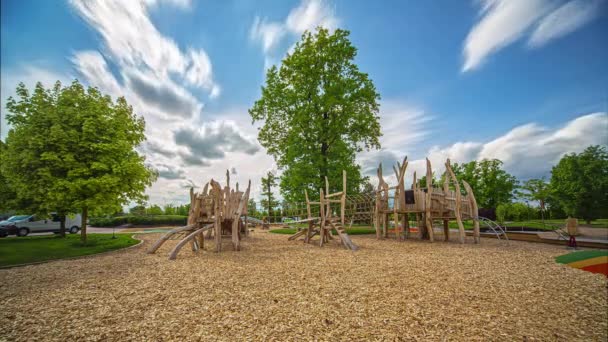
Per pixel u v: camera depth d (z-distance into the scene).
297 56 21.61
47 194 10.77
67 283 6.08
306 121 20.44
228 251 10.61
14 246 12.09
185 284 5.87
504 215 28.30
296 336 3.45
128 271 7.21
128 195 12.82
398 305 4.47
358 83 21.34
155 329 3.70
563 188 27.33
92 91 12.96
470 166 31.81
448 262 7.83
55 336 3.54
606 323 3.80
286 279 6.19
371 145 23.45
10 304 4.74
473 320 3.89
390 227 21.20
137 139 13.99
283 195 22.52
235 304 4.61
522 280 5.86
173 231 10.69
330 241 13.85
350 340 3.34
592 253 7.18
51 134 10.73
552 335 3.47
